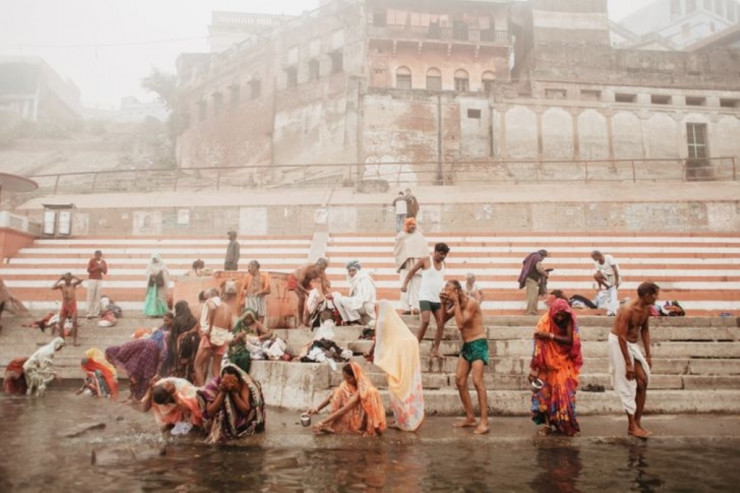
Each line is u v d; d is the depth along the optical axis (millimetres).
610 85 29609
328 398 6270
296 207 17719
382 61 32031
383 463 4637
